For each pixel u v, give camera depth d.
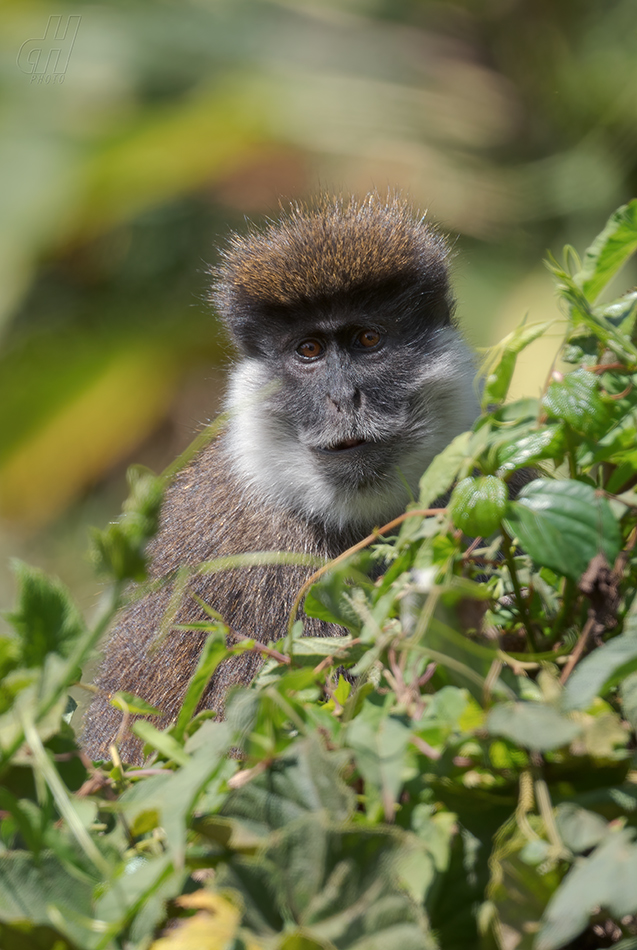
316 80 24.59
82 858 3.75
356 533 10.30
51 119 23.38
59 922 3.51
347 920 3.29
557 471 5.84
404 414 10.03
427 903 3.47
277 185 23.08
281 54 25.16
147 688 9.88
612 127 23.16
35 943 3.55
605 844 3.19
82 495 22.00
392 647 4.11
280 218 11.68
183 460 4.98
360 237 10.19
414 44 26.22
